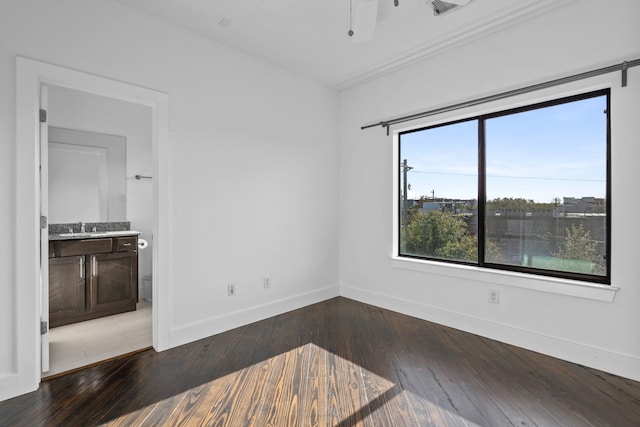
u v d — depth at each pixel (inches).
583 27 86.7
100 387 77.6
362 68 130.6
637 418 65.9
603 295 83.7
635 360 79.7
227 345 101.6
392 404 71.5
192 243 104.8
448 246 122.0
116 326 116.6
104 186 143.6
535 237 100.9
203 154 107.2
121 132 148.1
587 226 91.5
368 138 142.6
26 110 75.0
